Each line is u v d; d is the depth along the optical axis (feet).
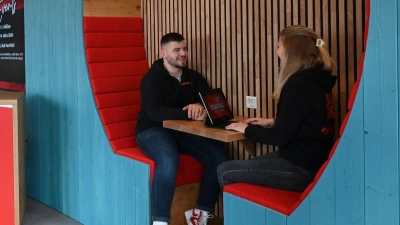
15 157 14.66
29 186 18.56
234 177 11.18
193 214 13.39
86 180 15.53
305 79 10.27
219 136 11.33
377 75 8.15
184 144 13.83
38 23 17.22
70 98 15.89
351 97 8.75
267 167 10.81
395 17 7.85
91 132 15.10
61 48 16.08
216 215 14.70
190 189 13.66
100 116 14.74
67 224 15.71
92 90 14.88
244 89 13.55
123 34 15.80
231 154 14.16
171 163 12.75
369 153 8.35
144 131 13.80
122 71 15.47
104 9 15.42
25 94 18.35
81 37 15.07
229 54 13.84
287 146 10.77
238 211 10.62
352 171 8.63
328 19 11.55
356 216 8.61
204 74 14.69
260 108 13.15
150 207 13.19
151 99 13.48
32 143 18.11
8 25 19.70
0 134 14.74
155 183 12.73
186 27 15.08
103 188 14.82
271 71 12.77
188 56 15.14
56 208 17.08
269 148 12.93
